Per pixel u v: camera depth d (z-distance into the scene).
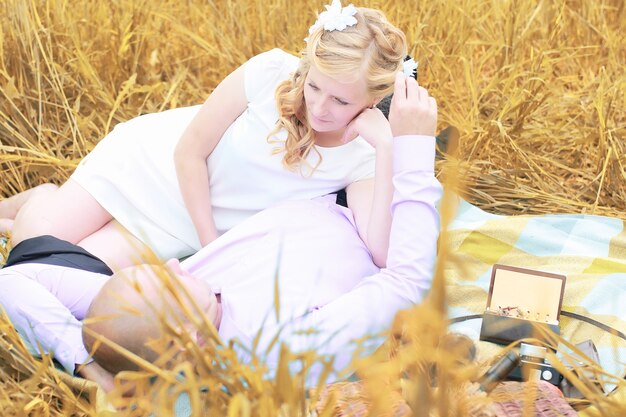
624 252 3.02
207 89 4.18
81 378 2.28
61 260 2.53
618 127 3.78
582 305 2.70
